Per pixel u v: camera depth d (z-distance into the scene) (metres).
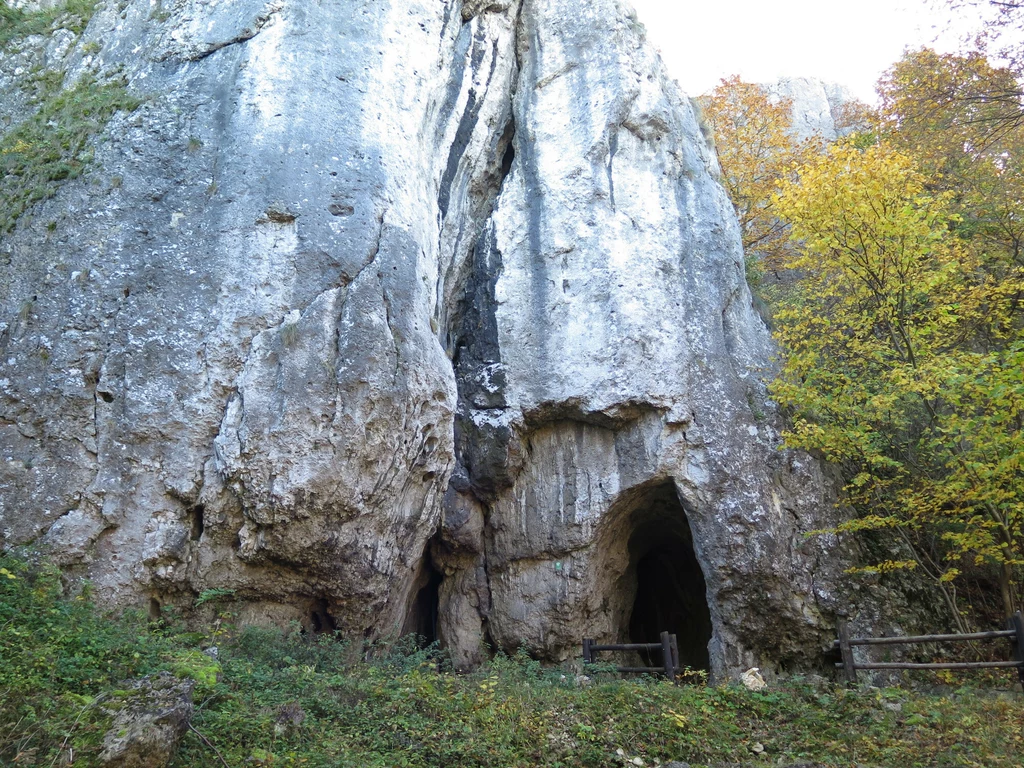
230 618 8.41
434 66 11.20
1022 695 7.68
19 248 8.53
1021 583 10.88
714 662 11.30
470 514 12.30
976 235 14.30
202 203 8.98
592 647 11.33
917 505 10.36
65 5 11.38
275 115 9.44
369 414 8.63
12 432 7.79
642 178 13.13
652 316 12.18
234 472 8.12
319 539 8.46
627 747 6.74
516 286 12.77
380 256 9.37
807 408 11.76
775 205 11.74
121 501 7.90
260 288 8.73
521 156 13.52
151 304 8.44
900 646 10.95
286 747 5.65
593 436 12.27
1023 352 8.59
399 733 6.24
